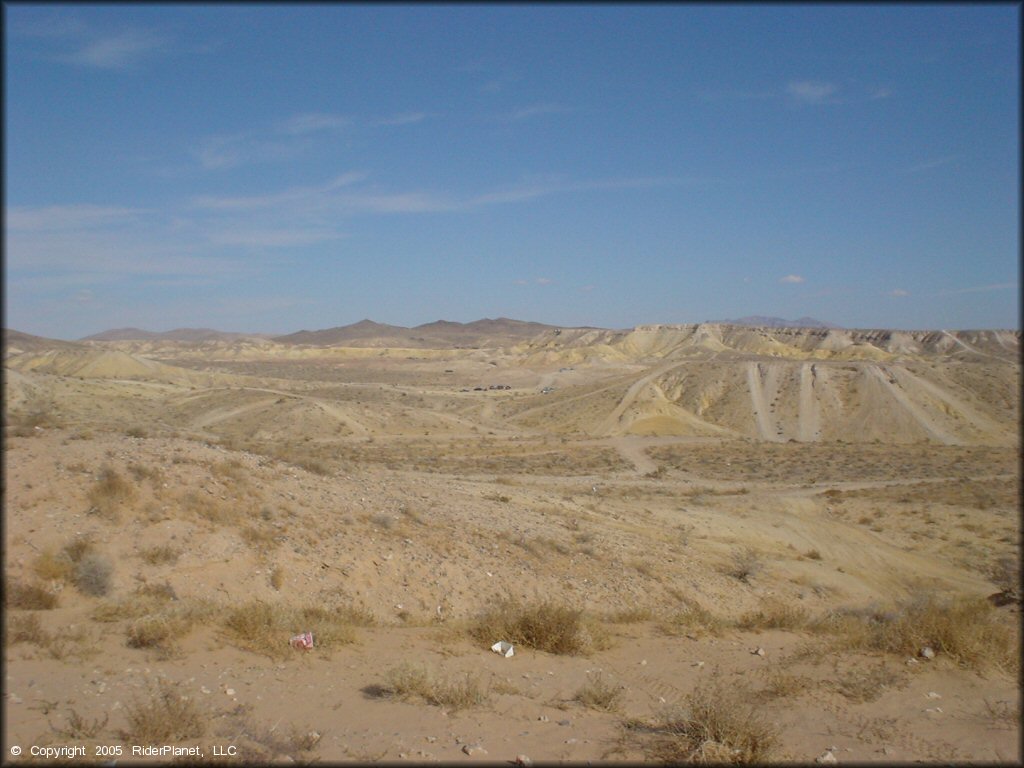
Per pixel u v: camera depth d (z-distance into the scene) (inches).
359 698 324.2
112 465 617.0
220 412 3582.7
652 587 757.9
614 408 4495.6
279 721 285.9
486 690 350.0
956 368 4778.5
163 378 5270.7
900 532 1514.5
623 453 3110.2
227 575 518.0
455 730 291.0
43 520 501.7
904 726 323.9
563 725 308.3
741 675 414.0
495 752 269.9
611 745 286.0
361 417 3759.8
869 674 404.8
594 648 466.0
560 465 2662.4
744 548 1112.8
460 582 631.8
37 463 590.6
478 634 470.0
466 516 841.5
